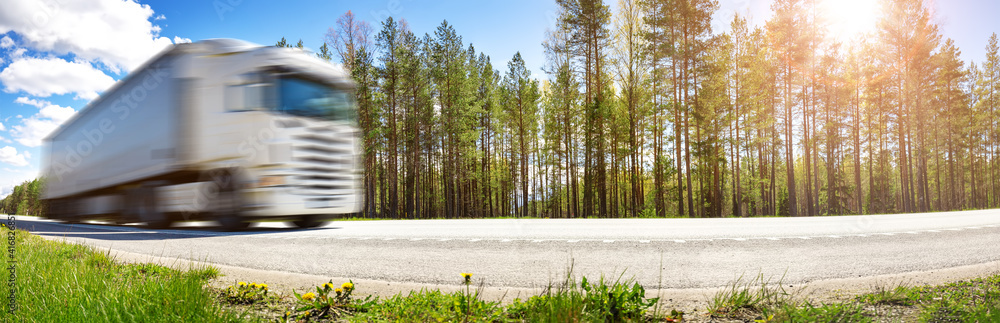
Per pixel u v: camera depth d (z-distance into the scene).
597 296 2.57
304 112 8.69
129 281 3.25
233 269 4.63
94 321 2.39
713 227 8.78
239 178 8.20
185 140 8.35
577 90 31.03
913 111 35.91
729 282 3.92
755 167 46.00
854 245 6.14
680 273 4.32
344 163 9.31
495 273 4.39
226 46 8.44
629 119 29.30
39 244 5.75
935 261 4.93
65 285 3.03
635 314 2.50
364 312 2.79
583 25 27.89
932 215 14.19
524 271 4.48
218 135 8.30
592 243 6.34
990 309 2.42
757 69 29.75
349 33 27.19
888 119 38.44
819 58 30.73
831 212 41.56
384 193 38.94
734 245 6.12
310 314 2.71
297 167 8.47
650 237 6.99
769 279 4.04
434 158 36.53
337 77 9.43
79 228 10.56
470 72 40.31
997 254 5.37
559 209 41.25
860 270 4.45
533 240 6.70
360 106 29.53
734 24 31.16
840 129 37.91
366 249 6.06
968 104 43.25
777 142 38.00
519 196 45.94
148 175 9.03
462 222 10.75
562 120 36.03
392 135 33.00
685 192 40.91
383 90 30.91
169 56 8.77
